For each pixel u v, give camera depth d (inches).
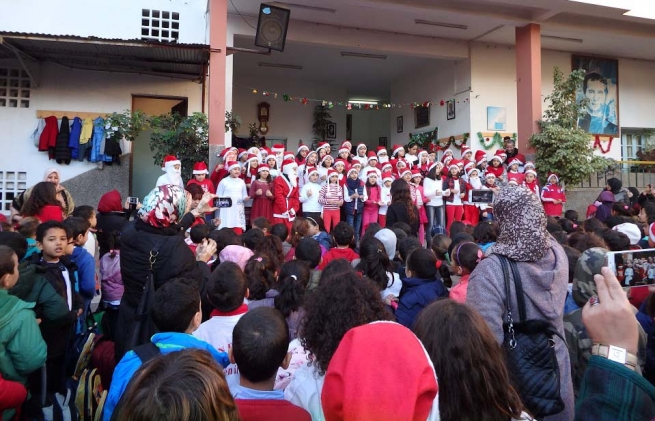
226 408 50.5
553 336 87.2
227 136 422.6
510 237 86.6
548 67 596.1
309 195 360.2
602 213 342.6
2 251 102.8
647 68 643.5
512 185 91.7
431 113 633.6
